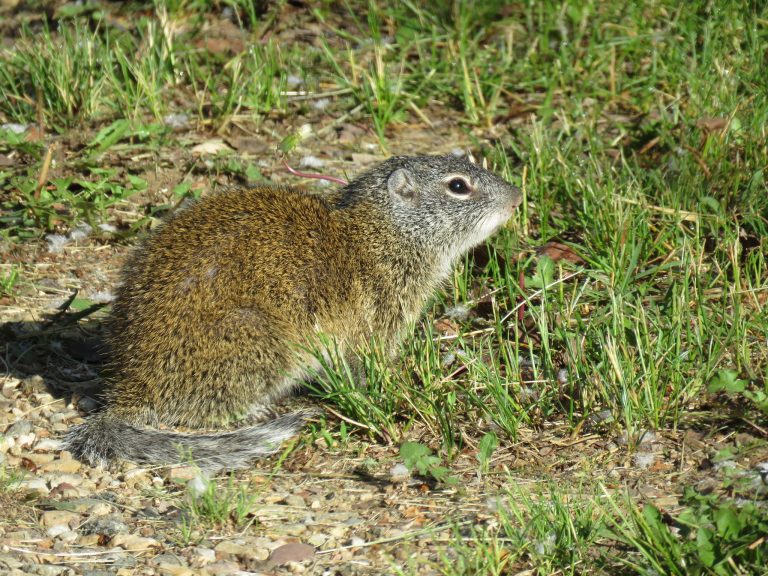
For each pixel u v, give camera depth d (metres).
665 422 8.59
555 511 7.30
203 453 8.65
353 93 15.22
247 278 9.23
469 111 14.66
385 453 8.71
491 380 9.14
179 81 15.55
